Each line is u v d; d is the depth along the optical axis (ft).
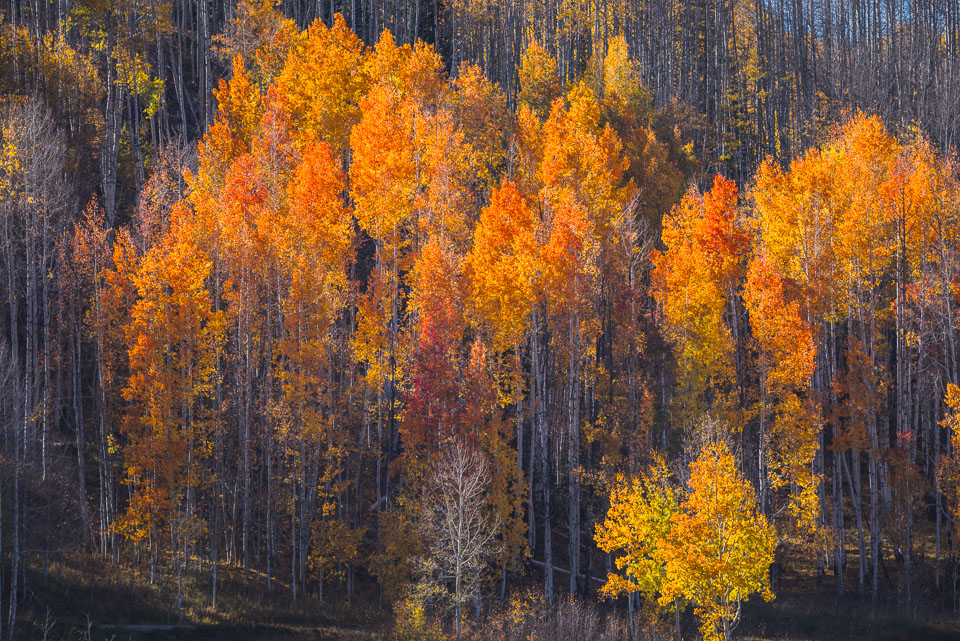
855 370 120.67
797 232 127.13
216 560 102.68
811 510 111.04
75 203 119.75
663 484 99.14
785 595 116.16
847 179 131.44
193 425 107.04
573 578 104.94
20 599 88.48
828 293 121.70
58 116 127.75
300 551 105.81
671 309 120.47
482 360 106.73
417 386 106.52
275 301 117.60
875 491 116.47
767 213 130.93
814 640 99.81
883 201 124.88
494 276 108.68
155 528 101.50
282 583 108.47
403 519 104.12
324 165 117.39
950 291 121.80
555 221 110.63
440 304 107.96
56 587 93.35
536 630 91.50
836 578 121.70
